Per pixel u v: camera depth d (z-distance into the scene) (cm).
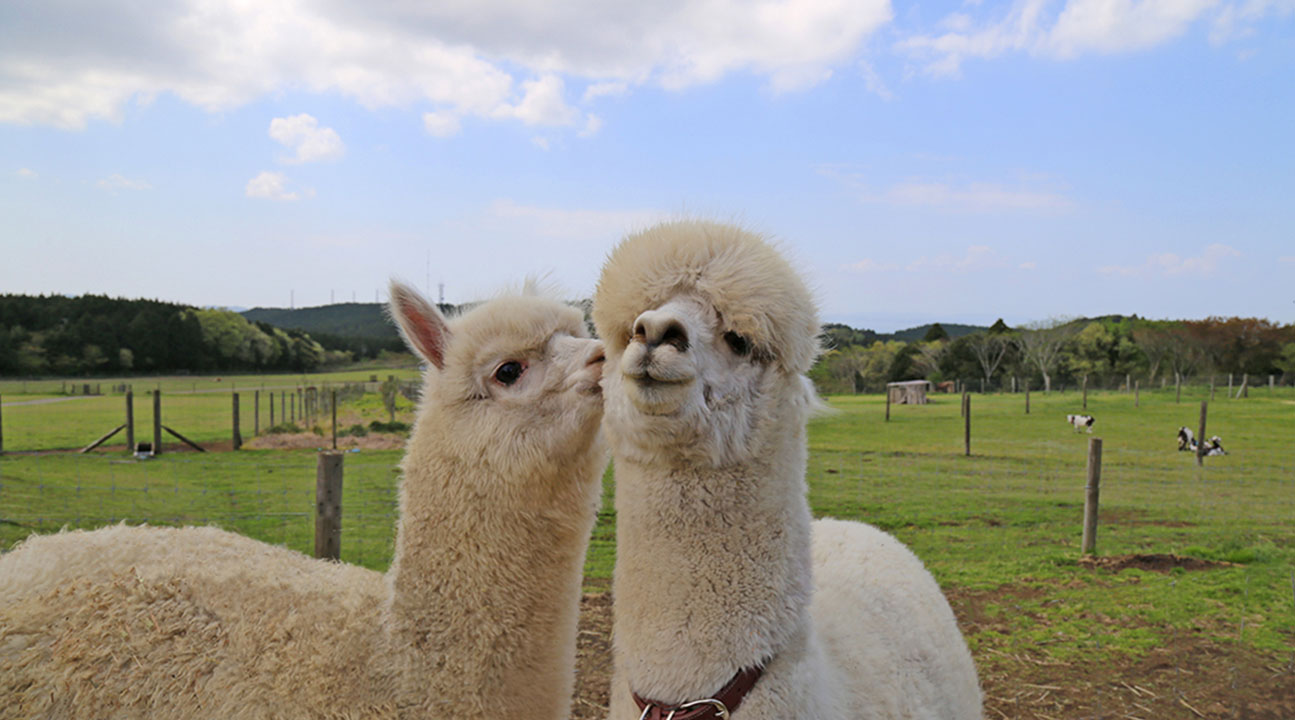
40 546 335
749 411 212
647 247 220
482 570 302
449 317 370
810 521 232
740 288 208
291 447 2278
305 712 279
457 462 313
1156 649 625
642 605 217
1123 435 2775
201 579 313
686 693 208
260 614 300
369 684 291
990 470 1805
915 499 1391
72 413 3372
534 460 307
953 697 328
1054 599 763
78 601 301
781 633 212
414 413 356
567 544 318
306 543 938
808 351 226
